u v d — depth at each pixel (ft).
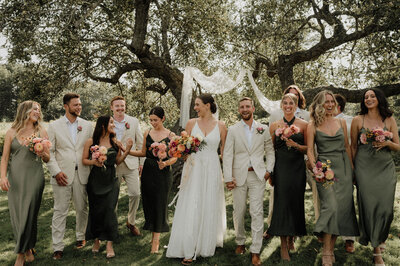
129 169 14.40
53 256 12.03
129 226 14.56
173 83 28.50
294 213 11.16
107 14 26.53
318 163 10.43
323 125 11.14
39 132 11.50
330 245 10.75
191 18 28.22
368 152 10.91
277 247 12.51
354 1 23.38
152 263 11.35
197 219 11.43
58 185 11.94
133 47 25.11
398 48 23.49
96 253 12.34
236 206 11.80
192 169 11.84
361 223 10.94
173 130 28.04
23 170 10.98
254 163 11.47
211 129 12.07
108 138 12.34
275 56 29.09
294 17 27.94
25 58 23.41
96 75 30.45
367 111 11.49
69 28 22.58
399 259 11.14
